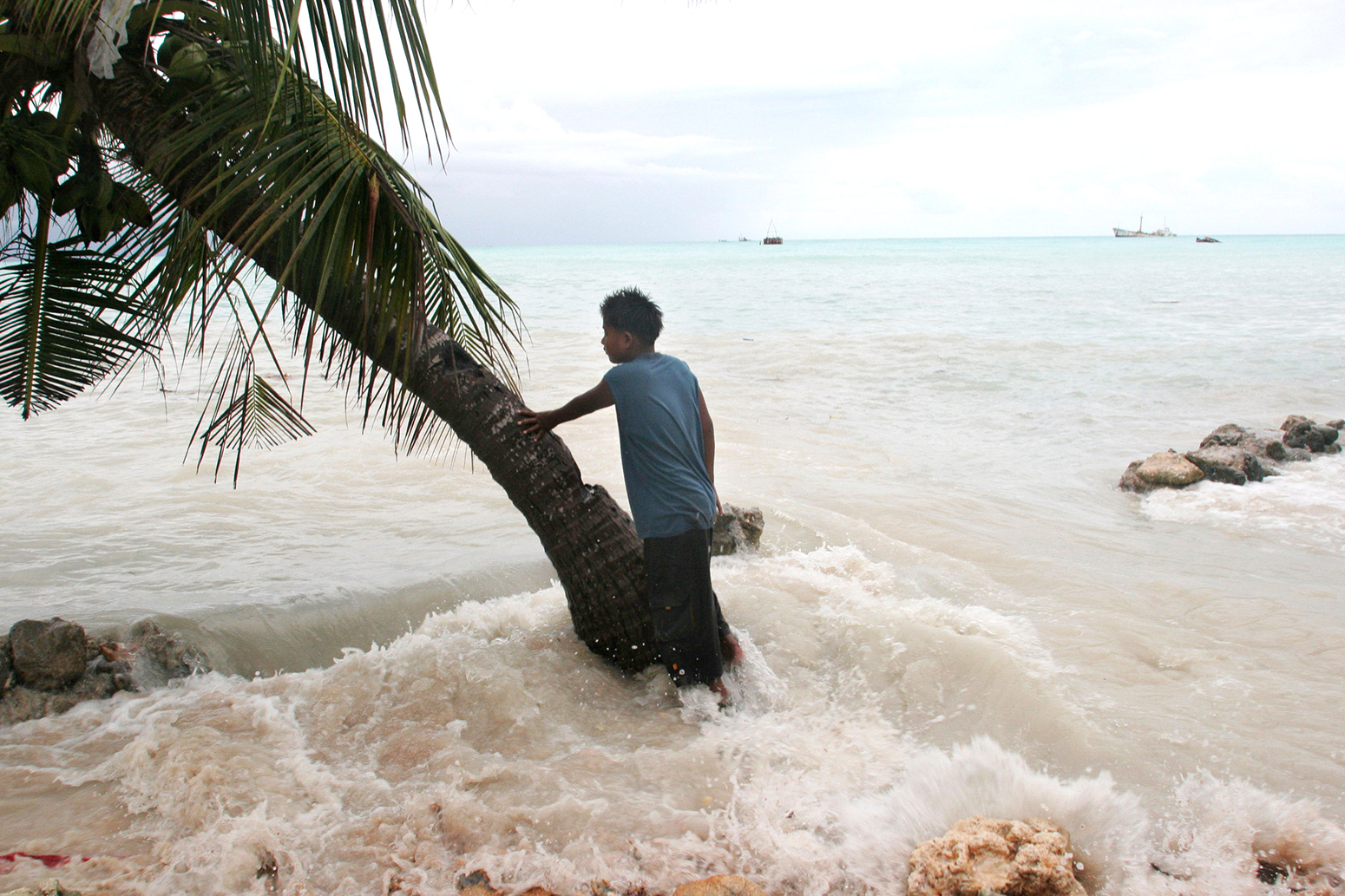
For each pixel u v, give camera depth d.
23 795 2.95
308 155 3.14
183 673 3.86
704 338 17.36
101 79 3.49
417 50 2.95
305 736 3.35
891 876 2.61
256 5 2.90
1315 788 2.87
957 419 9.70
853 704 3.60
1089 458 8.03
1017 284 36.19
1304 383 11.38
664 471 3.46
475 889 2.51
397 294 3.25
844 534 5.65
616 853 2.66
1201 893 2.48
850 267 59.94
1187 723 3.28
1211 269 47.53
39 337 3.83
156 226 3.59
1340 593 4.71
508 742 3.29
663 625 3.50
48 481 6.98
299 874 2.58
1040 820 2.72
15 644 3.57
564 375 12.30
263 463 7.48
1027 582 4.89
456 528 5.88
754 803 2.90
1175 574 5.04
